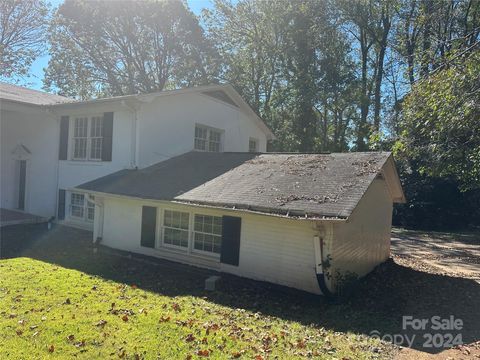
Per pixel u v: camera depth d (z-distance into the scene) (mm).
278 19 29922
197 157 14508
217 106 17547
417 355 5316
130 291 7859
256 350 5203
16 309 6309
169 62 33906
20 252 11094
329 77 28844
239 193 9727
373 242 10727
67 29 31578
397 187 11984
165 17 31500
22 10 29609
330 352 5285
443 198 23047
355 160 10562
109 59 33531
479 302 7992
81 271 9258
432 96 9992
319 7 28859
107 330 5582
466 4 20312
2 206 18828
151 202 11039
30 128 17516
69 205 15672
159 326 5844
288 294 8234
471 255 14008
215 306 7238
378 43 29734
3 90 18078
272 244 8867
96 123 15039
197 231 10414
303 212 7969
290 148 30141
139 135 13469
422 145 11562
